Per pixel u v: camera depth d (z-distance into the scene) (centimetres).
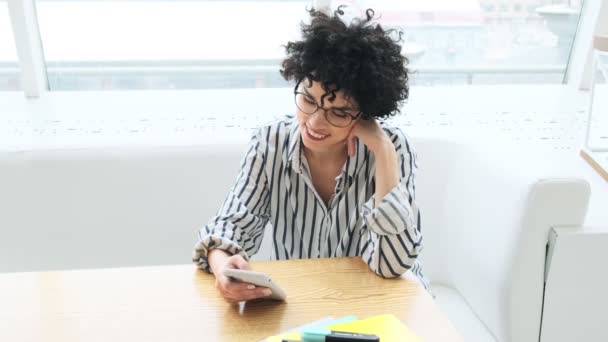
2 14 177
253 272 90
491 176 138
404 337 83
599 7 194
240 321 89
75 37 190
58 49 191
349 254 122
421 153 158
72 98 188
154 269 103
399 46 111
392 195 105
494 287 133
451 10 201
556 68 218
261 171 121
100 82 199
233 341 84
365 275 104
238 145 154
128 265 157
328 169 119
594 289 131
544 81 220
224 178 154
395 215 103
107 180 150
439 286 161
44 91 192
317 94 102
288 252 126
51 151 148
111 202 152
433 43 206
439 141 158
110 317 89
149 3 188
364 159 118
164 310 91
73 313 90
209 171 153
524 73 217
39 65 187
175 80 202
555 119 182
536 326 133
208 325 87
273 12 195
